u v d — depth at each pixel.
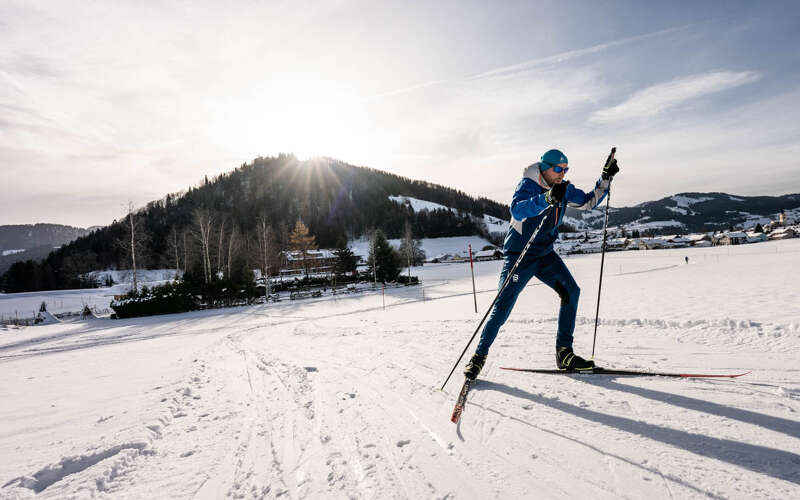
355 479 1.66
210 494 1.73
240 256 41.44
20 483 1.95
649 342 3.59
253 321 18.12
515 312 7.25
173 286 26.95
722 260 35.97
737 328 4.05
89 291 52.97
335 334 8.04
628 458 1.55
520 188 2.60
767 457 1.45
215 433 2.58
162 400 3.65
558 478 1.46
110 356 8.72
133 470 2.06
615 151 2.72
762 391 2.10
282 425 2.54
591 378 2.58
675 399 2.09
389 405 2.53
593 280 19.62
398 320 9.62
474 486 1.48
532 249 2.64
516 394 2.41
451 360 3.54
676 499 1.26
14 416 3.49
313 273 55.44
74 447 2.46
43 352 12.49
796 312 5.11
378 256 42.22
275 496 1.63
